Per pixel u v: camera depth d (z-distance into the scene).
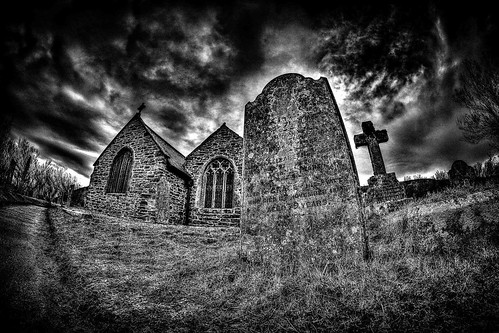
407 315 2.85
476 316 2.66
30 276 3.98
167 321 3.18
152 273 4.89
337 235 4.77
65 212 10.35
